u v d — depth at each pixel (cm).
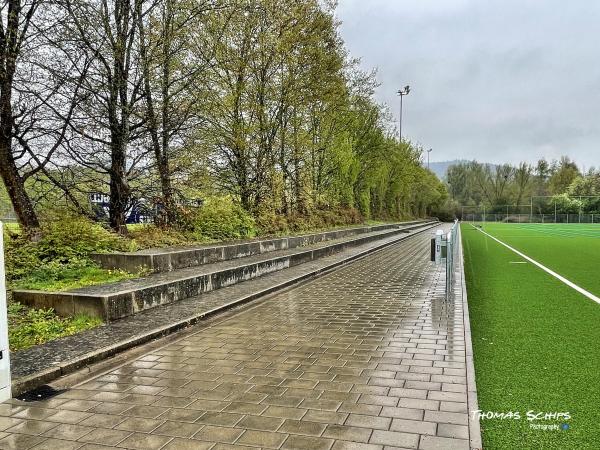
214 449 361
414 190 6819
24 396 477
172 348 640
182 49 1442
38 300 784
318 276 1375
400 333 696
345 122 2856
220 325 770
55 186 1252
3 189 1208
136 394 478
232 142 1781
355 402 443
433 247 876
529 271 1469
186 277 975
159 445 370
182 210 1545
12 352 586
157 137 1392
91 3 1166
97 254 1059
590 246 2531
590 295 1024
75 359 557
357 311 864
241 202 1939
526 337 680
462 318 791
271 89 1906
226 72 1700
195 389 488
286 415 418
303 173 2464
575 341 655
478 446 357
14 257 947
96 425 409
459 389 470
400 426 391
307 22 1956
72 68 1179
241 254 1464
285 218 2236
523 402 445
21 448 371
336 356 589
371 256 1986
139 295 816
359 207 3922
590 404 439
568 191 8350
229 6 1568
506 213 8244
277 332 719
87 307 748
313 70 2055
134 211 1456
